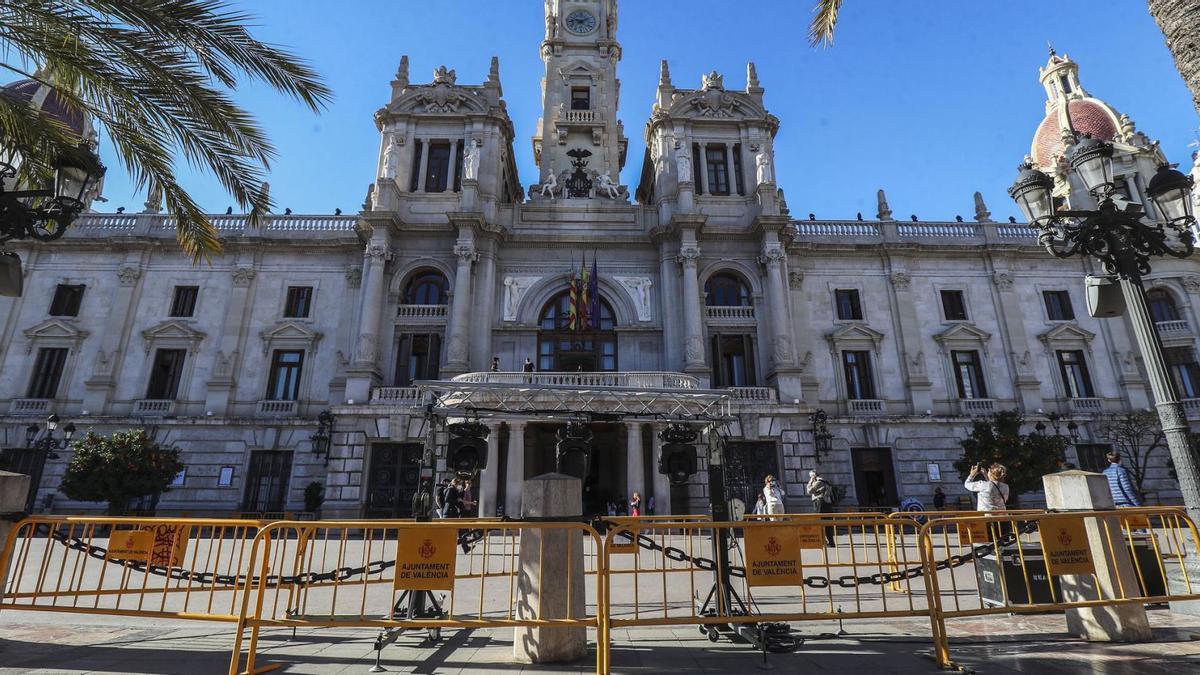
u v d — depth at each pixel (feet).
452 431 32.89
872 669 20.30
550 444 98.73
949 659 20.58
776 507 61.36
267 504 94.89
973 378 108.27
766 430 93.91
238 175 37.01
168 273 106.63
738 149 117.19
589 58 139.74
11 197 26.76
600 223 110.01
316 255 108.37
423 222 105.29
